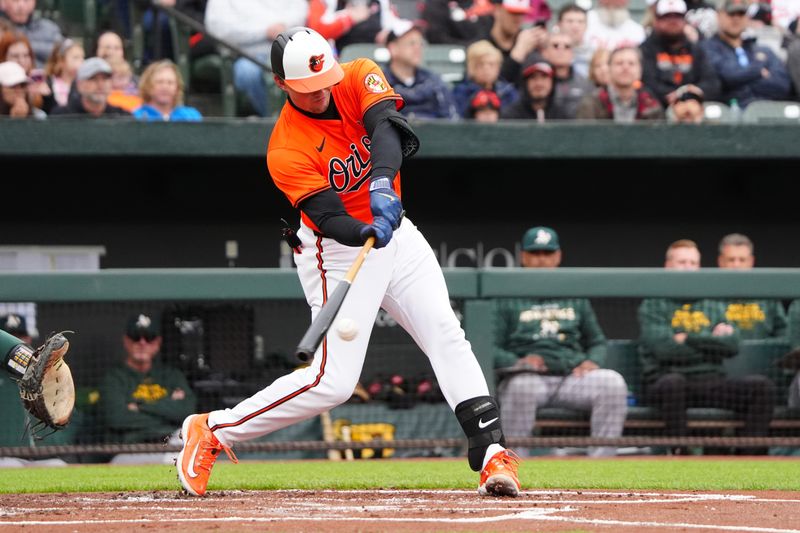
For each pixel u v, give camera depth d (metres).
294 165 13.58
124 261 35.19
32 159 32.78
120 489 16.58
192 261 35.47
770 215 36.84
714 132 33.47
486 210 36.34
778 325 26.56
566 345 26.02
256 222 35.69
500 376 25.78
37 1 33.72
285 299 25.25
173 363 25.56
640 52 35.00
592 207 36.50
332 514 12.38
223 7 34.00
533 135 33.12
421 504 13.54
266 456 25.81
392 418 26.03
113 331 25.34
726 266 30.08
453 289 25.55
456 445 24.89
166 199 35.28
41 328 26.55
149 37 34.31
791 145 33.56
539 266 28.45
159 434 25.25
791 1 37.19
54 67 33.03
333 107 13.65
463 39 36.34
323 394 13.99
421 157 33.00
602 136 33.22
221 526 11.03
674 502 14.01
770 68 35.94
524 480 17.75
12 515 12.52
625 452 26.20
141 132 32.06
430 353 14.27
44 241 34.84
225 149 32.28
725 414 26.25
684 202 36.66
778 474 19.69
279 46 13.32
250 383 25.88
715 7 37.19
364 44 34.97
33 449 23.56
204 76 34.47
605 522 11.45
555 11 37.97
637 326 27.84
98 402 25.19
